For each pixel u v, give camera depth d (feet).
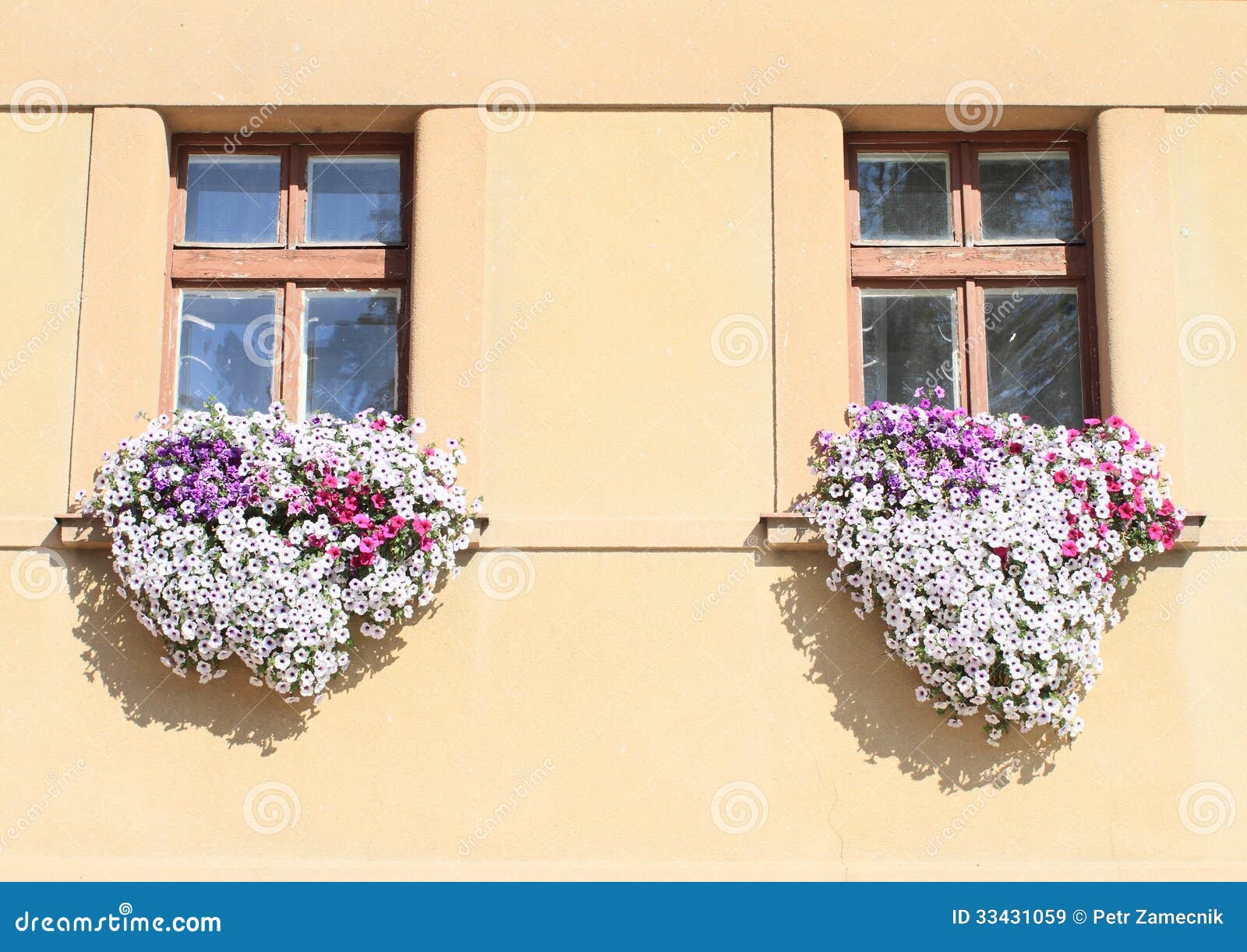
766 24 16.26
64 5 16.25
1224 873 14.56
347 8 16.25
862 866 14.60
